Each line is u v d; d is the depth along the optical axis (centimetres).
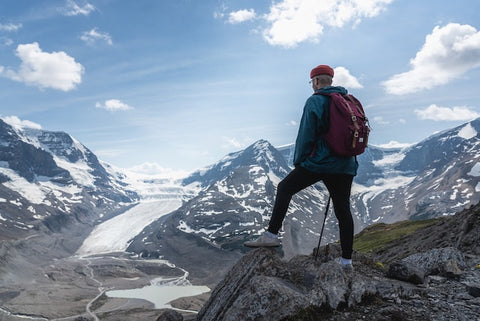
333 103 269
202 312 322
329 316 253
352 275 299
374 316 254
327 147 270
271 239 306
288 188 291
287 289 257
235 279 314
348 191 295
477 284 324
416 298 295
